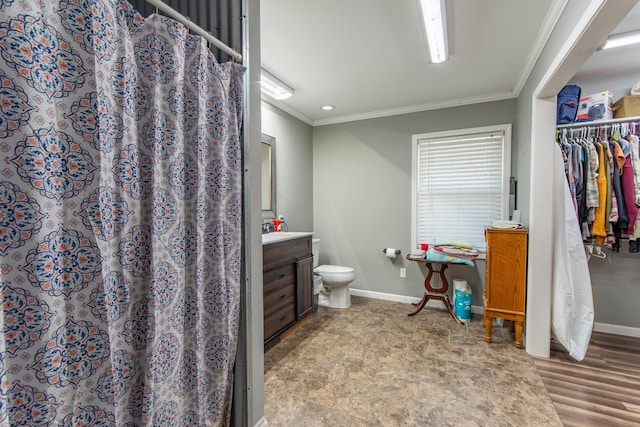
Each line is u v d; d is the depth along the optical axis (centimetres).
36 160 66
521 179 264
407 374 193
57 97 74
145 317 97
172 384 99
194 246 110
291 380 187
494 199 307
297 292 256
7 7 61
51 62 70
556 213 213
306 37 196
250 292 134
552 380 185
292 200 350
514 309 230
